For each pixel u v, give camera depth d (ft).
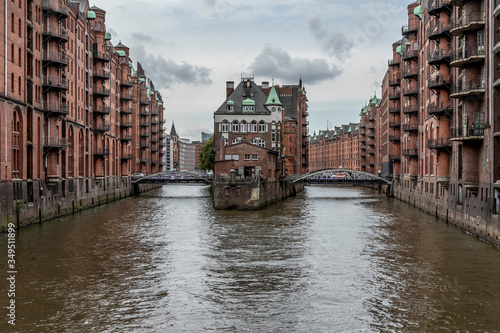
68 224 163.84
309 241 130.00
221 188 214.07
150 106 444.14
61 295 82.17
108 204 251.60
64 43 200.64
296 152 452.35
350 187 488.44
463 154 136.87
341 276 94.07
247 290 85.46
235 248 120.47
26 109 158.61
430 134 201.05
